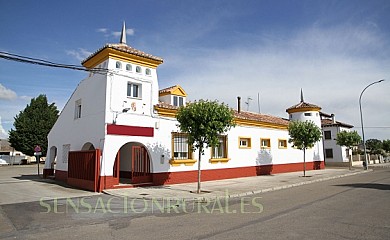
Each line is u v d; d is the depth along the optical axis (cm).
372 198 1113
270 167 2348
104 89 1447
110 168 1403
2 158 5203
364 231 648
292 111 3114
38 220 827
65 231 711
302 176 2150
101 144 1417
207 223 754
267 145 2377
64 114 1956
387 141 6069
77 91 1788
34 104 4606
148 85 1592
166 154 1619
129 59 1527
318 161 3008
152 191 1357
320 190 1392
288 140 2345
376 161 5088
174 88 2005
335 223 723
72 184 1608
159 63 1639
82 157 1526
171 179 1625
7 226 766
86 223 788
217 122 1349
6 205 1053
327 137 4253
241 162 2077
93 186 1382
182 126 1394
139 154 1588
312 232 643
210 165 1853
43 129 4406
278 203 1043
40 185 1656
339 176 2220
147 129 1547
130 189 1412
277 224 722
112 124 1421
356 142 3125
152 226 738
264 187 1504
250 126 2205
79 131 1686
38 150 2512
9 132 4422
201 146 1380
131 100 1509
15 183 1784
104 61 1510
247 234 637
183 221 787
